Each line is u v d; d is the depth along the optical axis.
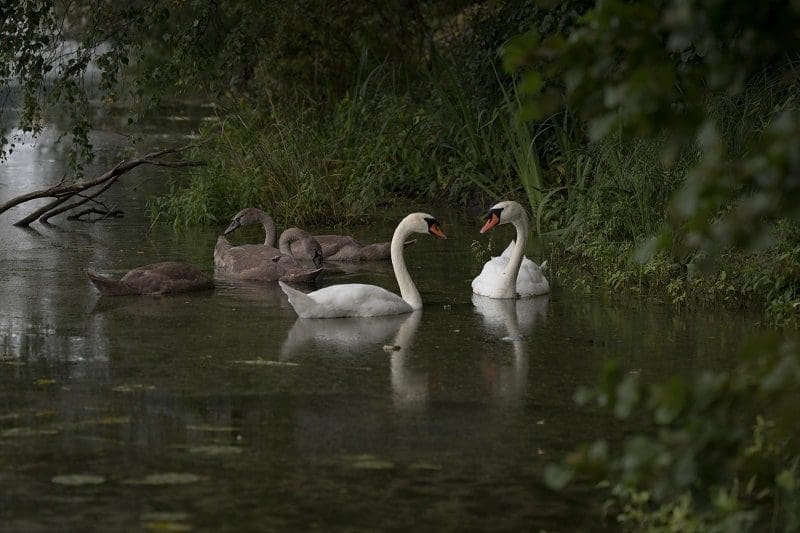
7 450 9.38
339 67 30.05
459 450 9.50
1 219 21.70
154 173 28.52
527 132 21.80
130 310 14.52
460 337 13.33
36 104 19.77
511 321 14.17
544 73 6.77
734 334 13.41
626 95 6.12
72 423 10.07
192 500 8.41
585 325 13.96
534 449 9.53
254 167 22.55
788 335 13.27
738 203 13.87
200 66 21.31
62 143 33.50
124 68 20.88
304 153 23.03
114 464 9.11
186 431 9.89
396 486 8.73
